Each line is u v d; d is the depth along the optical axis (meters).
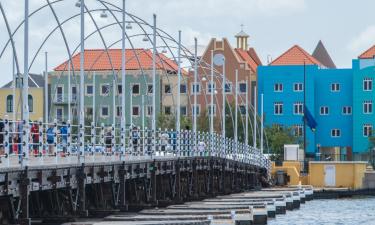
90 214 94.94
